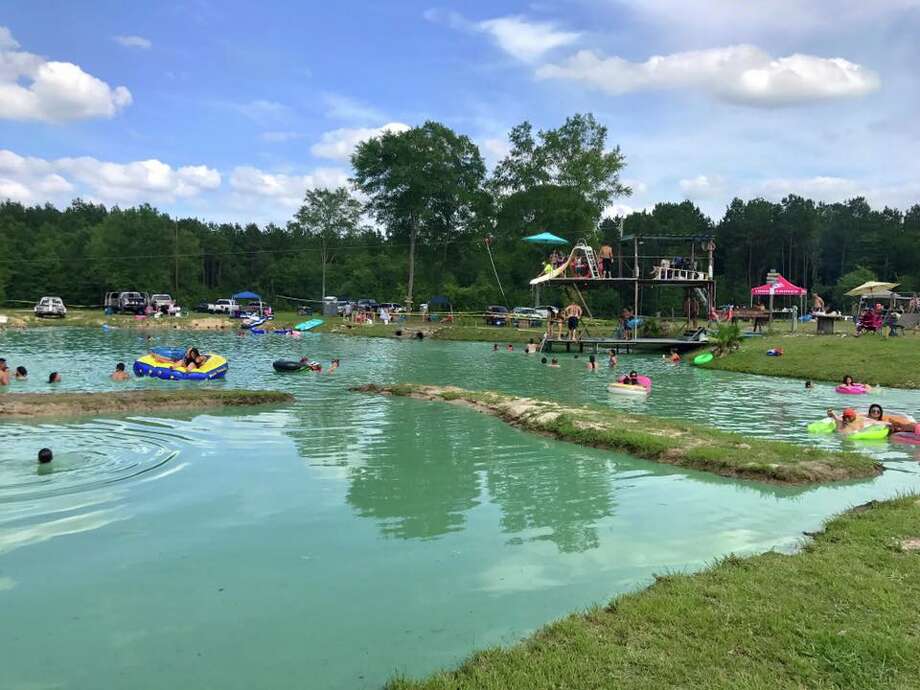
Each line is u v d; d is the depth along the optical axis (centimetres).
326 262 8662
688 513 775
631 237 3622
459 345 3912
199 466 980
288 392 1794
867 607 482
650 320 3869
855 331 3334
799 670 400
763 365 2505
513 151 6091
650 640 443
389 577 586
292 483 894
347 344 3897
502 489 877
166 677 426
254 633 484
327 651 458
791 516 759
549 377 2311
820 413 1539
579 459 1046
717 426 1366
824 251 10594
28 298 7344
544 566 611
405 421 1369
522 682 395
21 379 1958
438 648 460
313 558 630
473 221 7081
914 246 8994
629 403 1695
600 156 5894
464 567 609
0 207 11331
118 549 650
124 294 6031
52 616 510
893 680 387
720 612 479
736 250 9756
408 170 6412
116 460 1004
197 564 613
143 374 2050
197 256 8200
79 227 9825
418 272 7812
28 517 742
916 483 909
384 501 816
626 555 638
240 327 5209
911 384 2019
